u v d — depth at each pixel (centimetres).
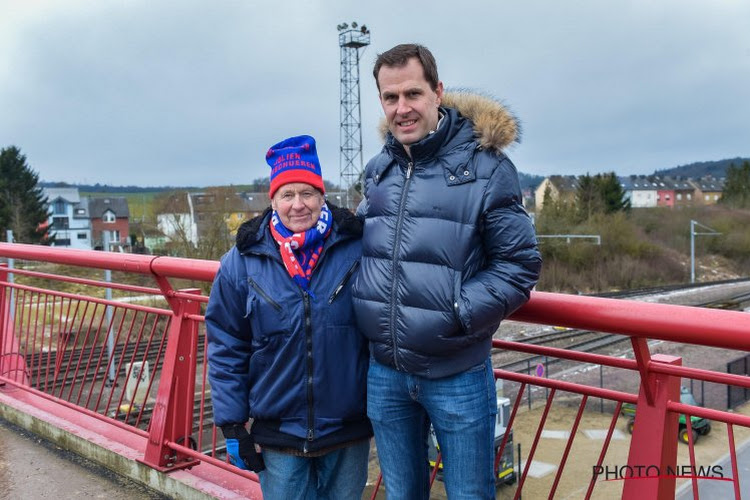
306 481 220
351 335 208
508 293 174
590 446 853
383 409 202
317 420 207
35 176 5006
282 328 203
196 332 333
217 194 3241
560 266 4150
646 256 4438
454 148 182
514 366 1808
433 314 176
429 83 186
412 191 185
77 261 377
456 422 188
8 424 431
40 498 329
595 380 1708
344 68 4178
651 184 10806
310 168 205
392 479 206
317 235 203
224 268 215
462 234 175
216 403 212
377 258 190
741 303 3497
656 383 194
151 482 336
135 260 333
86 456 376
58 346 443
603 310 191
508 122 176
